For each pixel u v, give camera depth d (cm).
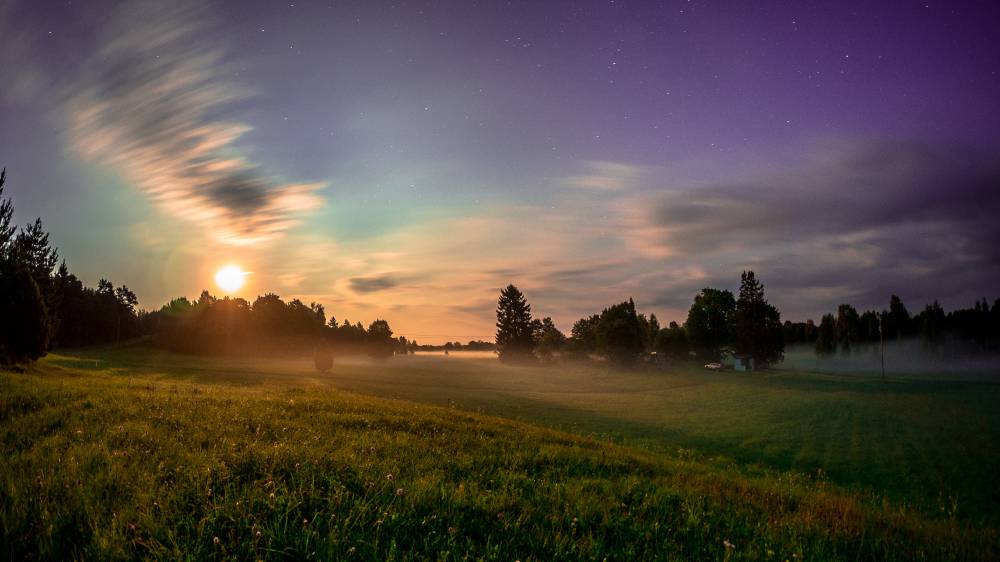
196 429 961
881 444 3750
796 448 3462
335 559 397
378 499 552
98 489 530
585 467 1057
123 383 2122
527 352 15838
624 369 12662
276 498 521
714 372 12500
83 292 12225
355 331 18338
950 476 2750
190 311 12144
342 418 1352
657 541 554
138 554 397
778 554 554
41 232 4241
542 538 507
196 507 502
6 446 757
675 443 3325
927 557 635
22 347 3075
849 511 880
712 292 15350
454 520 519
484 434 1429
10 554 394
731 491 952
